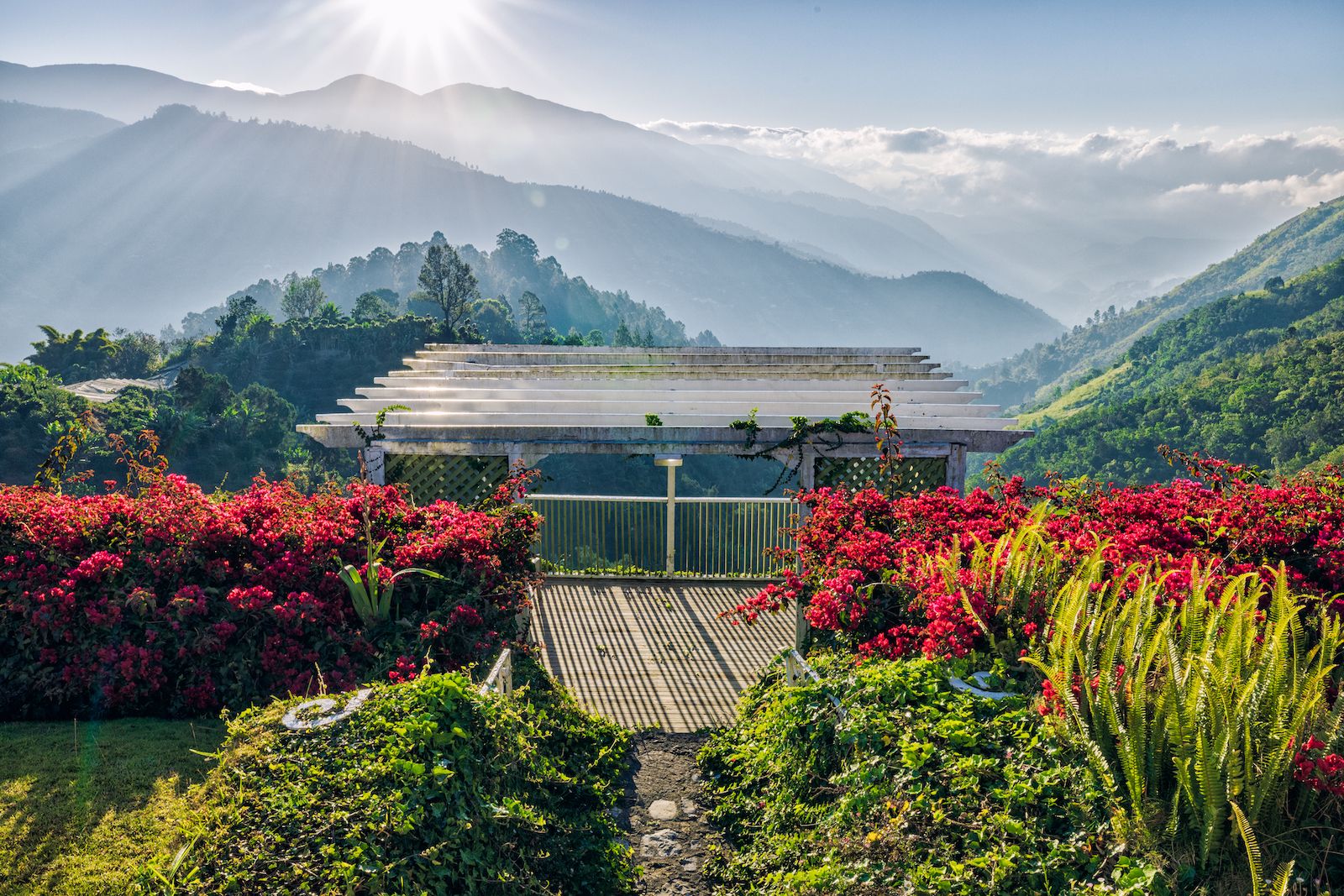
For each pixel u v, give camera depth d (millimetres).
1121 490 7480
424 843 3666
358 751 3998
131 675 5211
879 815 4051
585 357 12641
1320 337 119562
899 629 5512
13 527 5812
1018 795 3803
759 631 8781
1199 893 3201
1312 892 3178
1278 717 3576
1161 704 3660
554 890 4219
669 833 5109
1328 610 5117
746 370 11305
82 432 6789
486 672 5754
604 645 8398
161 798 4086
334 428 9180
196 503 6156
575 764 5539
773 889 4145
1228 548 6207
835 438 9258
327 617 5707
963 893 3445
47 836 3740
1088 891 3307
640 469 96062
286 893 3205
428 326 121438
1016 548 5312
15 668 5293
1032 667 4750
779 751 5297
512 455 9297
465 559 6336
